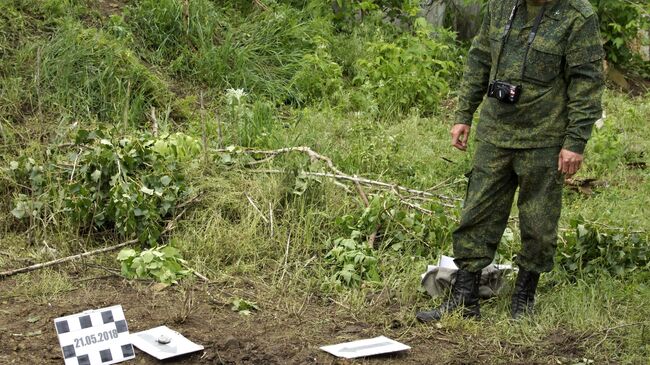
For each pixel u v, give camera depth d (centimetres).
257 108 851
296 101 970
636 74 1273
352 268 589
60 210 623
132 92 859
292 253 613
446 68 1057
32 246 612
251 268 593
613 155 873
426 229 646
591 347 514
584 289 590
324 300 562
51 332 494
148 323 512
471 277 542
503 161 522
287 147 759
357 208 670
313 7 1103
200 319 523
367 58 1058
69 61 840
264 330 516
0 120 743
